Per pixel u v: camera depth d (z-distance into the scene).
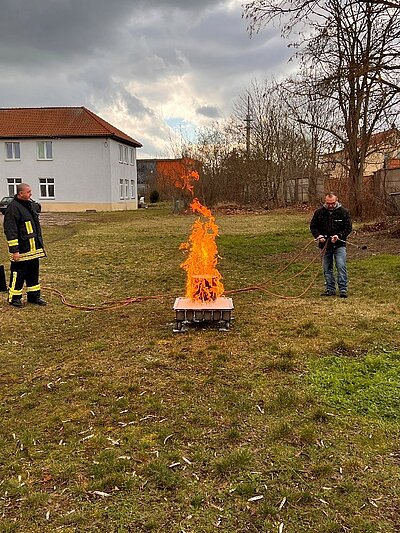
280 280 10.85
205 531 2.88
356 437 3.86
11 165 45.81
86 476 3.46
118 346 6.28
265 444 3.78
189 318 6.76
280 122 38.31
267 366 5.34
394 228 16.95
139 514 3.04
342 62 14.78
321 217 8.87
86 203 45.53
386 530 2.84
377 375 4.98
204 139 40.69
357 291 9.24
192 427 4.08
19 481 3.43
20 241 8.73
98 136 44.50
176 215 35.91
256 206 39.00
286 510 3.03
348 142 22.30
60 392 4.91
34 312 8.51
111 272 12.72
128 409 4.46
